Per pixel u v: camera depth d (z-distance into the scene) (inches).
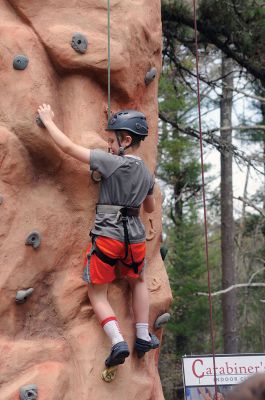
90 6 171.0
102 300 161.0
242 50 440.5
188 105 748.6
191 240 756.6
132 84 179.3
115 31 173.0
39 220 161.6
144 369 175.5
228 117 638.5
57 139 155.1
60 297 163.3
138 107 185.9
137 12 180.2
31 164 163.0
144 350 167.5
